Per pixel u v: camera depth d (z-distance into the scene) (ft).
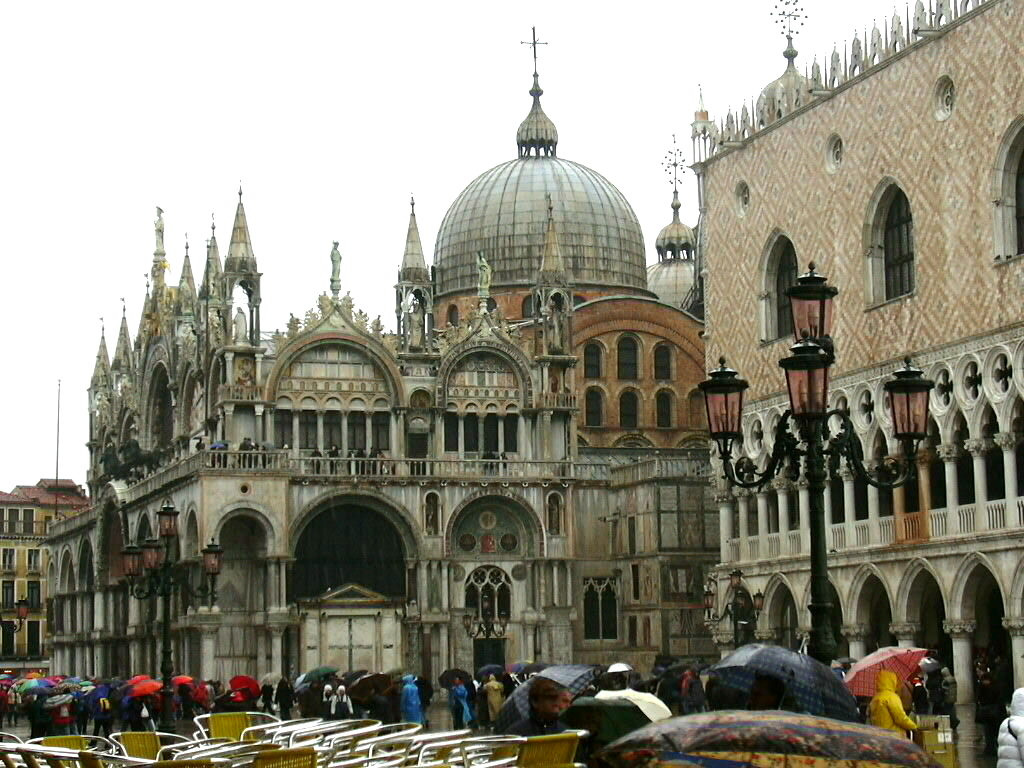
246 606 313.32
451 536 323.37
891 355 249.75
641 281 415.64
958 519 234.58
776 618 281.33
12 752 73.97
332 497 316.40
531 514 327.67
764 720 48.73
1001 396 225.35
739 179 293.64
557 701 84.02
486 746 76.23
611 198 414.21
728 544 297.53
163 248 393.50
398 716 188.14
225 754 75.87
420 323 335.47
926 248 242.58
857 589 256.73
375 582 322.34
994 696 159.53
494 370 336.49
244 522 314.14
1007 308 225.15
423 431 331.57
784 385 277.44
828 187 266.36
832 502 272.92
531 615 325.62
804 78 284.20
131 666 359.05
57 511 527.40
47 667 578.66
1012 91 225.35
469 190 418.72
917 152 244.83
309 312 328.29
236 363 321.32
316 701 204.33
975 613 235.61
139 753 91.76
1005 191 228.02
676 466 331.16
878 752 47.55
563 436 335.88
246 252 325.21
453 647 321.73
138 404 392.47
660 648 325.83
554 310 340.18
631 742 48.47
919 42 243.40
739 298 292.81
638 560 334.24
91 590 398.62
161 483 334.03
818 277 106.73
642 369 387.96
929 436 242.17
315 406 327.06
